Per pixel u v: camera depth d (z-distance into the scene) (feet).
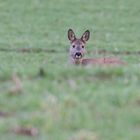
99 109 47.11
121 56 110.73
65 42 130.62
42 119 45.29
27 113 46.75
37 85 51.49
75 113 46.26
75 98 48.52
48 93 49.98
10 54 111.75
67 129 44.47
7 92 50.21
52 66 59.06
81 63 77.05
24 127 44.55
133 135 43.50
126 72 55.36
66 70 55.01
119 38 141.38
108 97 49.03
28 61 99.45
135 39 140.46
